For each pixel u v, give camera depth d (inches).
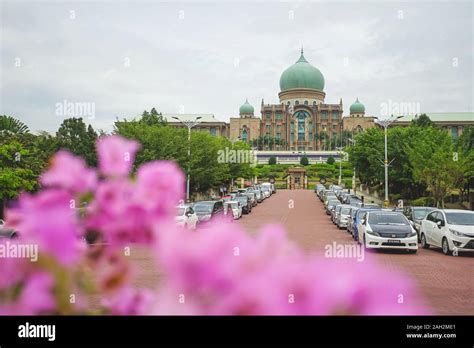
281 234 48.7
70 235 57.4
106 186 60.1
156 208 59.2
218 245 47.2
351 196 1889.8
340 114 5487.2
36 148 1110.4
